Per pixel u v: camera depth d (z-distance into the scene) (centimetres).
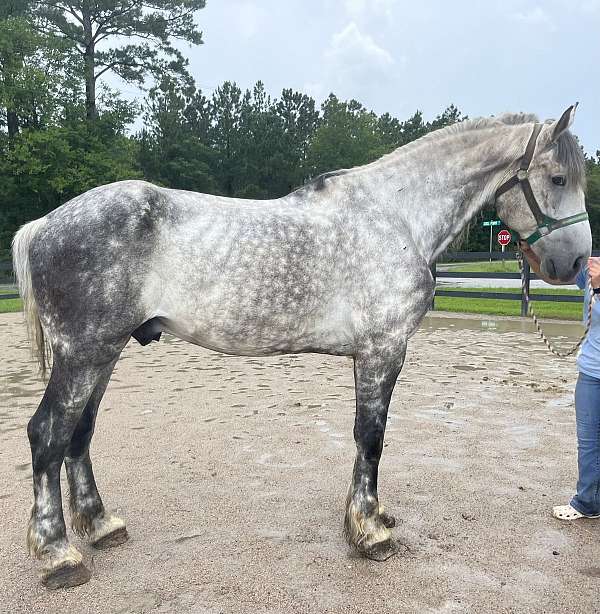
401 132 5741
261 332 253
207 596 227
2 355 780
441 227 285
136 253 234
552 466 366
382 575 243
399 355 262
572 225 272
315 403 520
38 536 236
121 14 3019
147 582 238
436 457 383
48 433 233
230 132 4212
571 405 502
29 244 245
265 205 263
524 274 315
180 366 702
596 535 279
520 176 275
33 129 2819
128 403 523
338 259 255
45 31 2973
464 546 268
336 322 261
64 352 234
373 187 272
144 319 242
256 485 339
